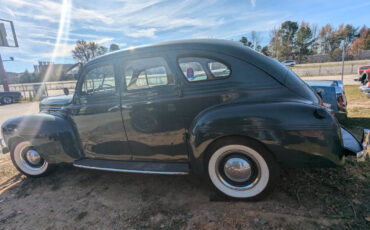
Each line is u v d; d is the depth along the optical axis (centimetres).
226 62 220
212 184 226
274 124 192
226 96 218
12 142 307
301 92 210
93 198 255
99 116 267
